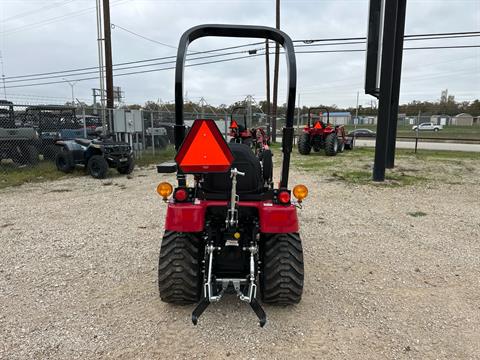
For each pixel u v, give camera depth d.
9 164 10.06
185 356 2.35
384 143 8.37
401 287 3.36
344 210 6.07
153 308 2.91
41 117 11.93
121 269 3.64
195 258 2.77
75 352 2.37
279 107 26.72
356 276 3.57
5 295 3.10
